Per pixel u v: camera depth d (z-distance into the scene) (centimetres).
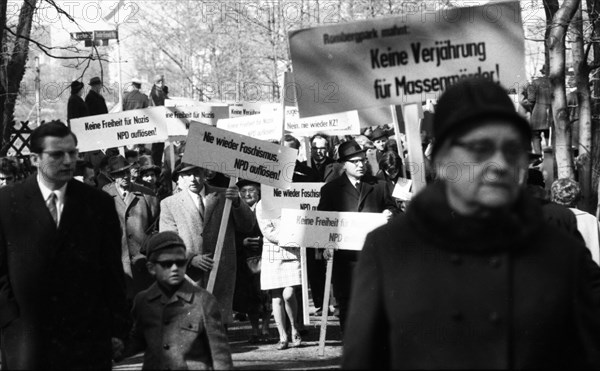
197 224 1054
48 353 611
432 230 340
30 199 616
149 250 650
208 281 995
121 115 1430
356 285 353
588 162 1218
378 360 354
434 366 338
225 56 2998
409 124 646
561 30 1088
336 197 1055
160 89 2366
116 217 630
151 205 1116
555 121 1100
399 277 344
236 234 1171
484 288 336
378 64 643
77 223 613
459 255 339
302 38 648
